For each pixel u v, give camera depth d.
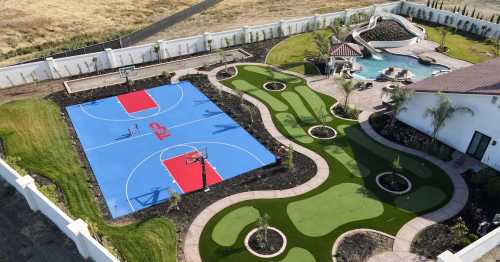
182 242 21.67
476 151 28.08
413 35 51.03
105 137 31.50
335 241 21.62
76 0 67.25
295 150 29.61
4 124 32.44
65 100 36.91
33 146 29.92
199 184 26.33
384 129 31.72
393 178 26.38
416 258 20.52
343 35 49.84
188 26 57.59
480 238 19.47
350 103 36.25
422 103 30.23
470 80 29.56
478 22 52.56
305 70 43.12
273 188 25.75
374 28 50.75
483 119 26.61
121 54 43.53
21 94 37.88
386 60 46.19
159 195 25.39
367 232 22.22
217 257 20.72
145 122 33.59
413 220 22.98
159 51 45.19
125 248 21.11
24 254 20.72
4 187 25.69
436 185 25.78
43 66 40.16
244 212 23.72
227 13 63.81
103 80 41.00
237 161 28.59
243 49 48.94
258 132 32.00
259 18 60.69
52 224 22.69
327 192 25.28
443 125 28.95
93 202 24.70
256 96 37.59
